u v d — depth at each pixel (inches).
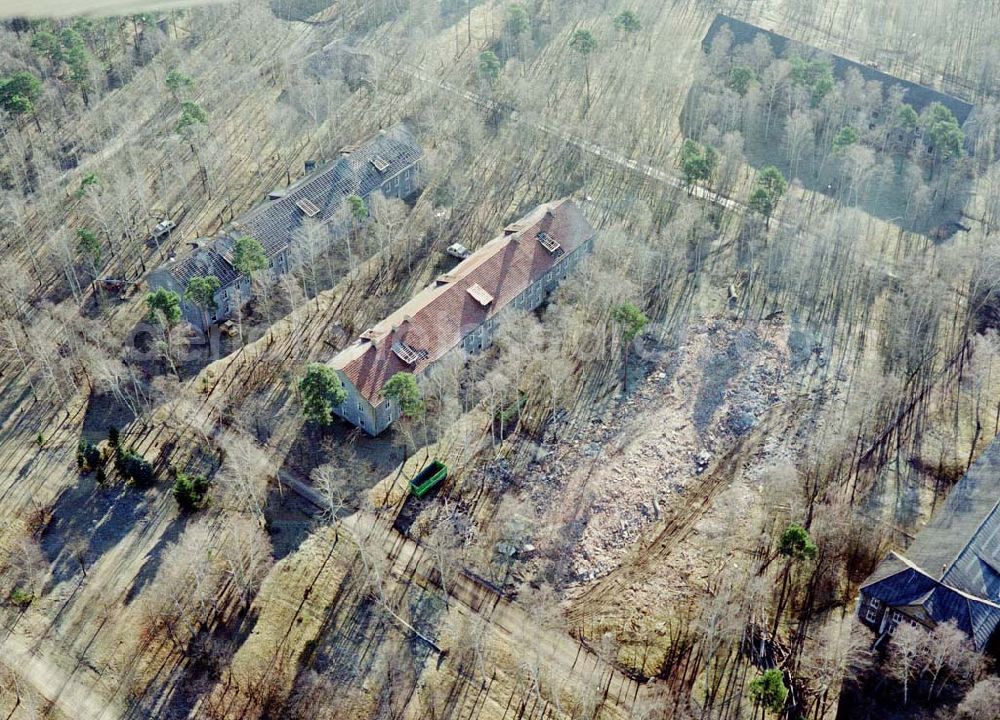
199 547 5684.1
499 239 7529.5
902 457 6530.5
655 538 6063.0
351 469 6348.4
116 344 7155.5
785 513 6131.9
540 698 5226.4
